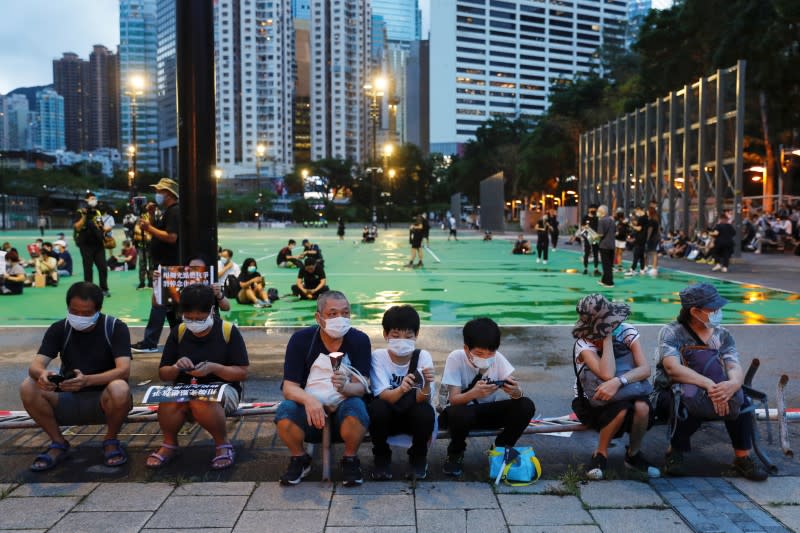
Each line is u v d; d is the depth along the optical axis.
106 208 13.18
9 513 3.61
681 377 4.21
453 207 71.19
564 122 67.12
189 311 4.37
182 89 5.39
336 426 4.11
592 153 38.16
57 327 4.49
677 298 12.88
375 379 4.23
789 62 32.28
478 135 92.50
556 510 3.67
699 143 25.09
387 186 107.88
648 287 14.81
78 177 113.25
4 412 4.95
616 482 4.08
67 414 4.34
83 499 3.80
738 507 3.70
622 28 126.12
